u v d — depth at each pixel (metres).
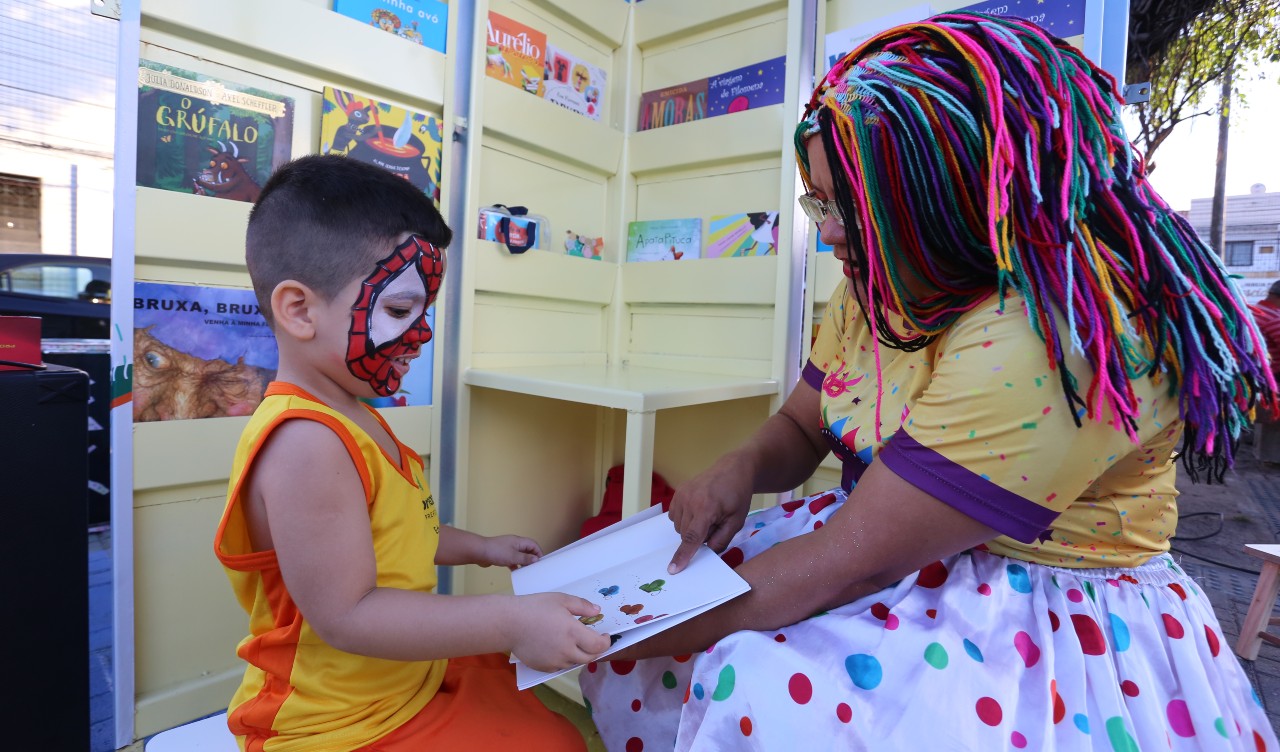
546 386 1.46
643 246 1.96
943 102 0.60
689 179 1.89
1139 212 0.61
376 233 0.73
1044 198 0.59
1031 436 0.59
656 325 1.95
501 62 1.64
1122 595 0.68
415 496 0.80
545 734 0.74
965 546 0.64
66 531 1.03
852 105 0.65
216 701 1.29
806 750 0.58
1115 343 0.58
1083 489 0.61
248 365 1.30
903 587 0.72
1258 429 3.33
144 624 1.22
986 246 0.63
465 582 1.69
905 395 0.77
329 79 1.36
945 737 0.56
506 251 1.65
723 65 1.81
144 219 1.15
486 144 1.63
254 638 0.71
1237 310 0.63
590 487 2.05
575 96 1.85
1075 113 0.60
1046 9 1.36
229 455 1.28
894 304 0.69
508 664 0.89
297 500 0.65
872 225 0.65
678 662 0.79
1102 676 0.61
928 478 0.62
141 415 1.17
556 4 1.75
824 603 0.68
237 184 1.26
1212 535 2.62
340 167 0.75
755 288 1.72
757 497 1.74
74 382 1.02
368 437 0.74
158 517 1.22
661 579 0.75
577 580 0.80
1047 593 0.68
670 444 1.95
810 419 1.04
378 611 0.65
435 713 0.75
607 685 0.83
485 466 1.71
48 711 1.02
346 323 0.73
